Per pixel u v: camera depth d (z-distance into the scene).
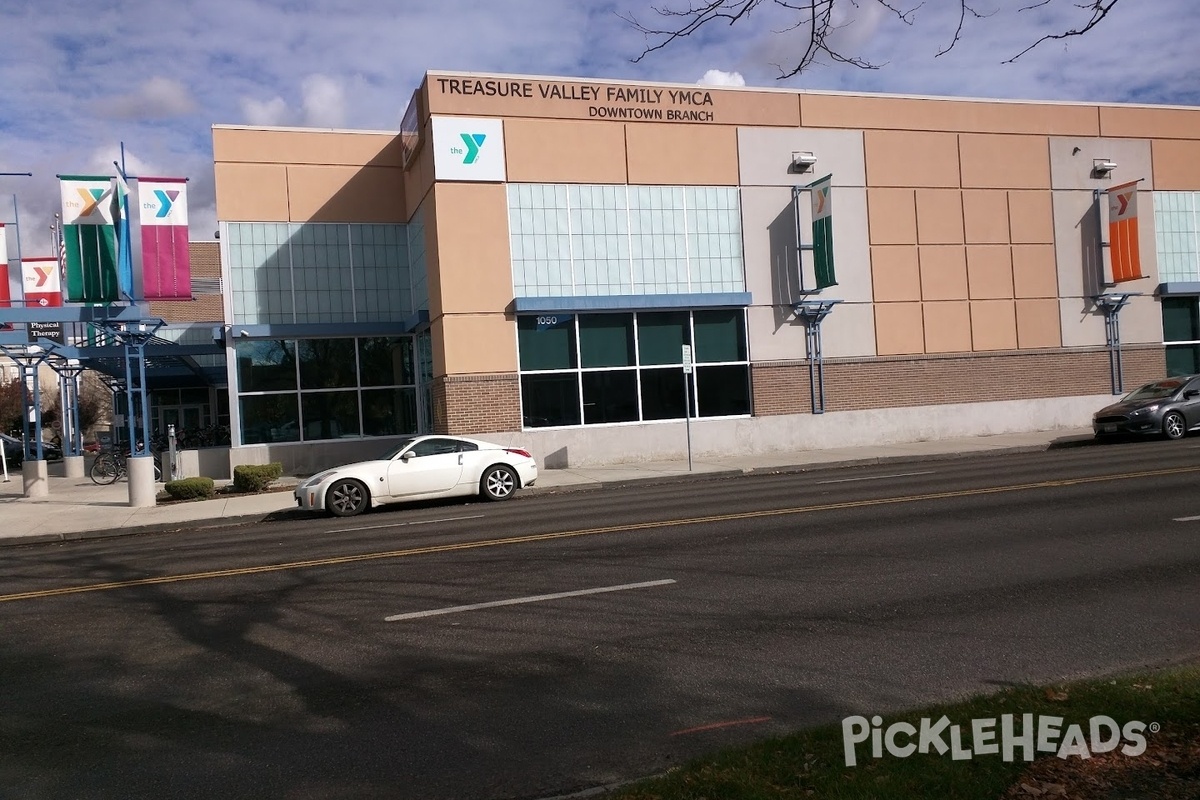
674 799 3.88
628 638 6.68
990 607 7.09
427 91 21.20
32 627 7.96
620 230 22.34
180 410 37.31
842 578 8.18
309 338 23.83
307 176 24.02
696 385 22.83
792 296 23.53
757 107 23.42
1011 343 25.27
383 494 15.95
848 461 20.30
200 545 12.80
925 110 24.72
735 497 14.60
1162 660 5.72
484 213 21.38
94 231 19.52
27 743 5.24
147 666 6.60
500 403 21.31
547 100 21.84
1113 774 3.89
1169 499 11.62
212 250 36.59
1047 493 12.62
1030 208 25.56
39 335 26.16
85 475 27.94
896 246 24.42
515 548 10.44
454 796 4.33
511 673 6.03
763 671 5.85
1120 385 26.12
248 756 4.89
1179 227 26.98
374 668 6.27
